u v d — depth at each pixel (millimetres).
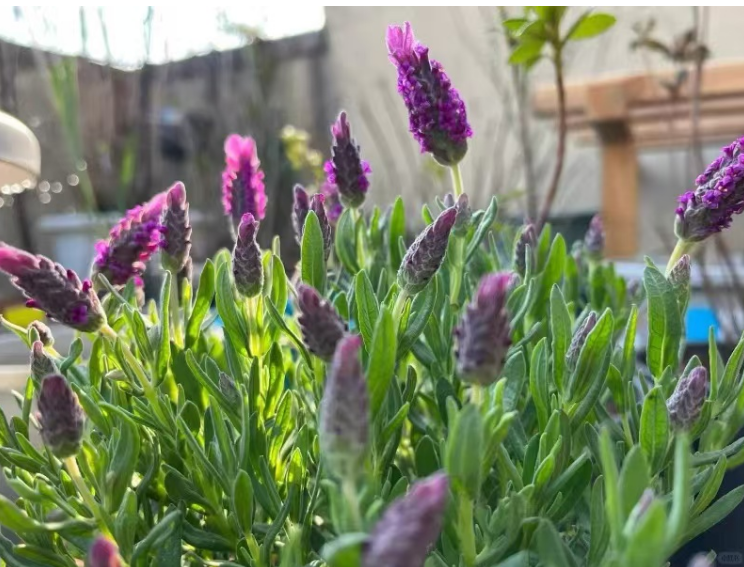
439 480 139
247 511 231
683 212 292
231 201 348
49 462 261
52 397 210
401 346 258
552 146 1374
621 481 185
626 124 1140
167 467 254
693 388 228
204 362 286
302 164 1019
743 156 276
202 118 1705
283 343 364
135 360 259
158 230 290
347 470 162
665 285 274
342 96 1818
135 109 1518
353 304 297
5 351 448
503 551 213
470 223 354
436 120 307
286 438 285
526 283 314
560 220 1069
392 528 136
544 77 1281
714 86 980
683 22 1217
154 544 220
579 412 252
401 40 305
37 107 1360
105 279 274
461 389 301
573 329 311
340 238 361
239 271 273
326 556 143
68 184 1408
